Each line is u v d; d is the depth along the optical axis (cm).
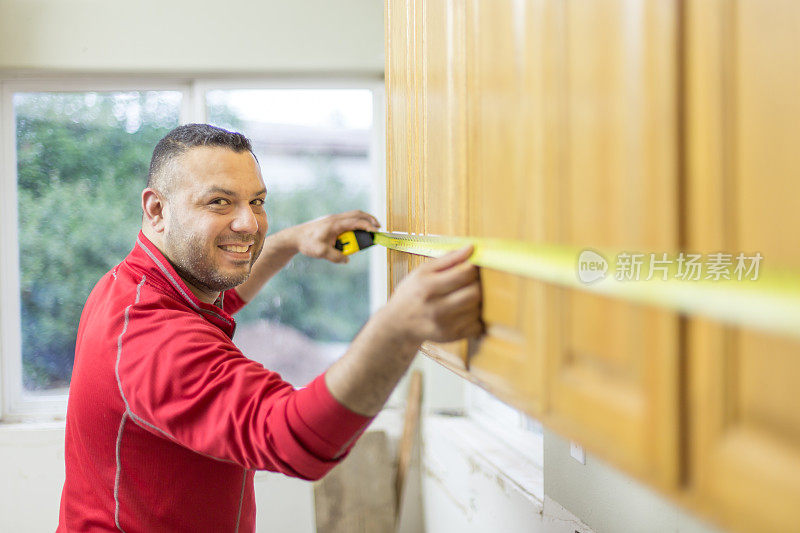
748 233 38
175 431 103
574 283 54
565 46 56
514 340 67
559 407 58
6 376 285
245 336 299
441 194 89
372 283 304
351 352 82
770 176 36
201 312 136
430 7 93
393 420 294
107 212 291
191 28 273
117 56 271
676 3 42
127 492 126
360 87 296
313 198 300
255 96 295
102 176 291
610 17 49
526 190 63
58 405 288
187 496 128
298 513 281
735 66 38
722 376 40
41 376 290
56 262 290
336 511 273
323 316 302
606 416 51
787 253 35
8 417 283
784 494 36
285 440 87
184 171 132
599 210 51
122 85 288
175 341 108
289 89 296
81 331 138
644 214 46
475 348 79
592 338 53
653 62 44
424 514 292
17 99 286
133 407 112
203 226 132
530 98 62
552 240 58
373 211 300
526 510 184
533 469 211
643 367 46
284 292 301
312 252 172
